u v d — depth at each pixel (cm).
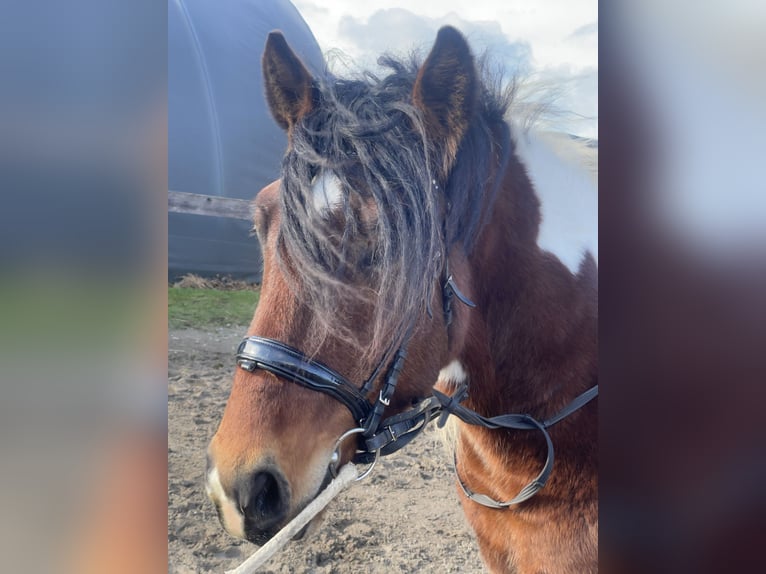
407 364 108
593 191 141
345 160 103
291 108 115
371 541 177
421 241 103
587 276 135
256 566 90
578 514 136
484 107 127
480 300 127
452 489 204
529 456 134
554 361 131
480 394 134
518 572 144
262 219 116
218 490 98
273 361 99
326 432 102
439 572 167
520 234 129
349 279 100
